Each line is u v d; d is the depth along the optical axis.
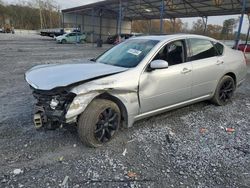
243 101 6.03
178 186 2.72
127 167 3.05
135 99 3.73
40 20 82.12
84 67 3.85
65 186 2.66
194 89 4.64
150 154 3.38
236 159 3.29
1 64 11.31
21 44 26.70
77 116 3.32
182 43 4.50
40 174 2.86
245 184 2.78
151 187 2.69
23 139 3.69
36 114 3.39
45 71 3.76
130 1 26.17
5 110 4.89
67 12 38.22
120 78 3.53
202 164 3.16
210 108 5.36
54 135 3.84
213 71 4.96
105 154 3.34
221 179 2.86
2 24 76.19
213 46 5.15
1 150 3.36
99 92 3.37
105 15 38.44
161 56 4.09
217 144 3.71
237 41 17.12
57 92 3.19
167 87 4.10
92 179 2.80
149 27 41.59
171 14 32.25
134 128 4.18
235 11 25.20
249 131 4.23
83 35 36.03
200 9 27.06
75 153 3.35
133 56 4.09
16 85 7.13
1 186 2.63
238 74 5.66
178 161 3.21
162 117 4.73
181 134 4.03
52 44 29.86
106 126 3.54
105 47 28.12
